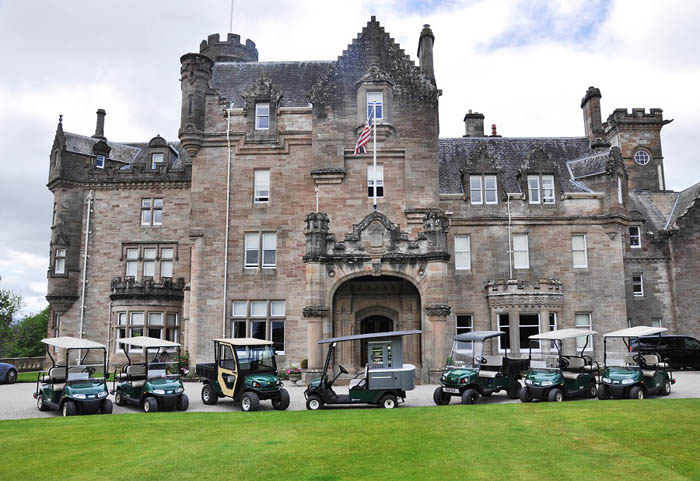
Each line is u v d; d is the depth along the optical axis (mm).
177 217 39688
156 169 40188
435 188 32281
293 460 11570
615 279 34000
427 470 10680
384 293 32219
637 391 20531
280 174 33281
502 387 21453
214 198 33188
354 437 13812
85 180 40219
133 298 36375
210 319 32062
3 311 57469
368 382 19750
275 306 32312
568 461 11281
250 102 33844
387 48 33875
